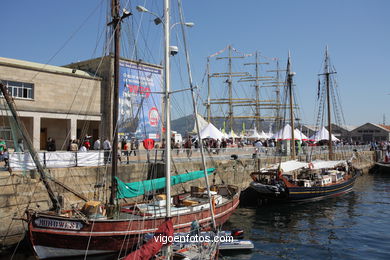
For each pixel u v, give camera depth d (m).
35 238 12.80
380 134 85.69
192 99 12.33
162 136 31.02
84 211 14.27
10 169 15.59
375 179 45.03
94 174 18.95
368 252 15.57
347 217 22.33
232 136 47.03
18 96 23.97
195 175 19.67
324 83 41.19
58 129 28.09
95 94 28.08
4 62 23.12
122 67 28.81
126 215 15.27
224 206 18.52
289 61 35.09
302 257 14.90
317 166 28.83
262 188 25.14
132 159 24.17
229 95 62.50
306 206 25.86
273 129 70.50
